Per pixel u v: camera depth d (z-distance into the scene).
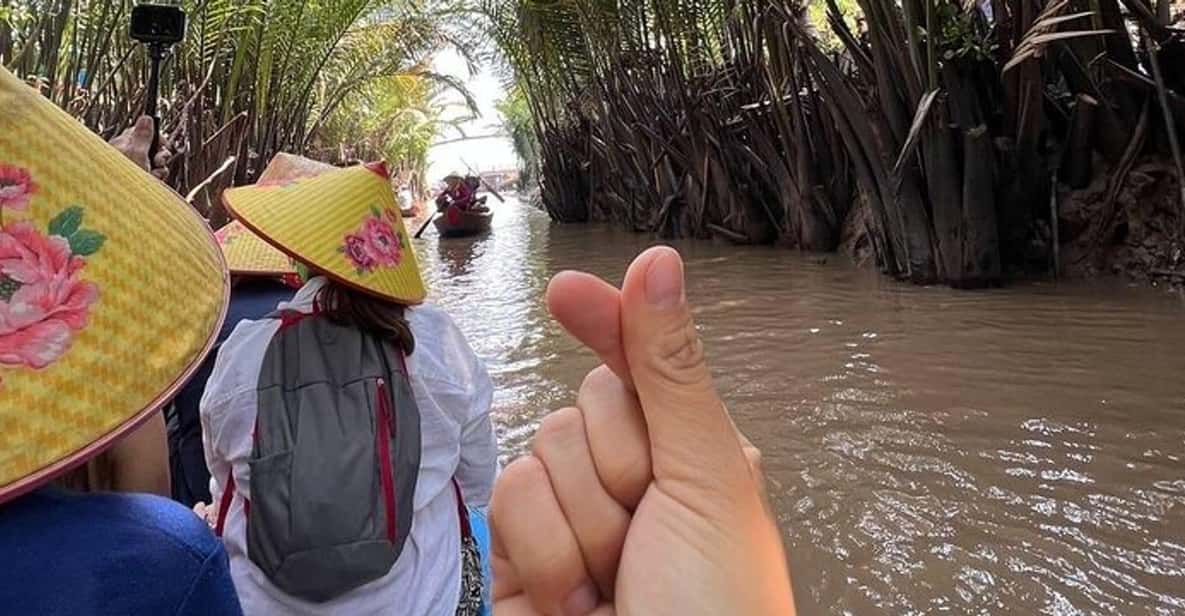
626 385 0.55
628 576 0.51
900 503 2.63
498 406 3.98
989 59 6.09
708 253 9.45
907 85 6.05
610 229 15.30
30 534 0.64
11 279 0.64
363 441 1.38
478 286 8.54
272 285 2.24
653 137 11.59
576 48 14.49
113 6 6.35
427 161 40.09
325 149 19.14
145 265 0.72
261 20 8.48
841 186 8.57
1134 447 2.91
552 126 17.83
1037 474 2.76
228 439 1.42
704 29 10.70
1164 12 5.61
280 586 1.33
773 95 8.67
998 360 4.07
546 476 0.55
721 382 4.07
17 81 0.69
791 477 2.89
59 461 0.63
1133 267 5.68
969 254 5.93
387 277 1.52
